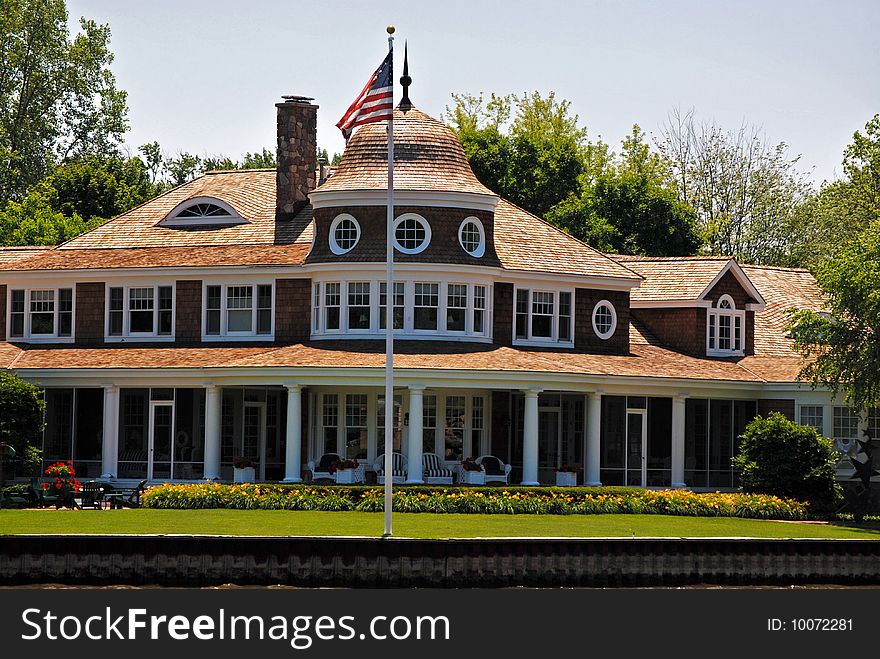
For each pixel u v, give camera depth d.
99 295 62.81
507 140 98.56
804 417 62.81
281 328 60.78
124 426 59.41
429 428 58.50
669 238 87.88
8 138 103.50
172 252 63.31
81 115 107.81
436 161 60.38
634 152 104.81
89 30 106.81
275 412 60.00
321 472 55.75
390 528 40.22
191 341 61.78
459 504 49.56
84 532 40.47
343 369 54.22
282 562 38.88
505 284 61.50
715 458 63.00
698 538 41.19
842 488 53.31
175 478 58.56
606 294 64.50
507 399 59.56
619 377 58.62
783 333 70.25
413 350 56.94
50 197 100.31
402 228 59.28
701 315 66.81
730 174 102.75
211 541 38.78
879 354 53.47
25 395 54.25
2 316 63.91
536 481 55.97
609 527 45.31
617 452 60.78
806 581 42.09
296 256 60.81
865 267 54.44
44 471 58.41
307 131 65.56
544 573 39.84
